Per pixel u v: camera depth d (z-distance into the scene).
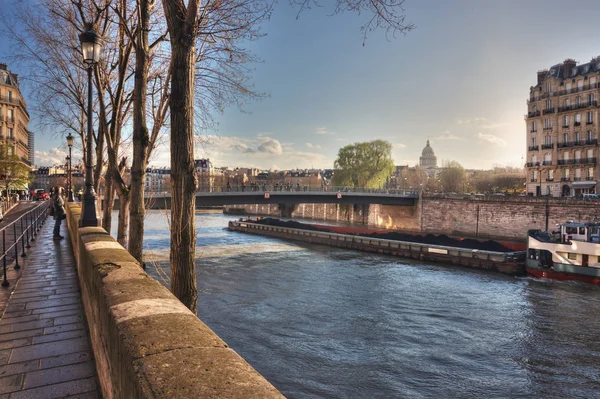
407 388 11.32
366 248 36.25
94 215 8.26
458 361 13.05
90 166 8.37
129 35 7.05
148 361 1.62
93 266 3.96
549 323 16.69
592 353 13.74
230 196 43.56
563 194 57.78
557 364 12.91
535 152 61.88
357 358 13.15
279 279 24.20
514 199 44.84
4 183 41.75
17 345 4.79
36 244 12.72
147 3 6.87
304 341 14.44
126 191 9.37
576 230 24.64
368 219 67.50
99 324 3.42
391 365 12.68
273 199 46.56
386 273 26.53
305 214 87.69
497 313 18.00
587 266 23.66
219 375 1.49
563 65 58.91
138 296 2.70
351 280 24.25
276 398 1.31
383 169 73.12
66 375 4.05
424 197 55.00
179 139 3.90
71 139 17.66
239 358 1.70
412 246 32.75
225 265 28.55
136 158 7.25
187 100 3.90
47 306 6.28
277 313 17.48
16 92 59.03
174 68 3.87
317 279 24.39
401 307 18.70
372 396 10.90
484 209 47.81
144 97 7.18
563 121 57.75
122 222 9.74
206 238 45.38
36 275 8.37
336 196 50.47
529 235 26.73
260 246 39.00
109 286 3.03
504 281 24.47
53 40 10.21
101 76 10.93
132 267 3.78
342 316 17.25
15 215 23.30
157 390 1.36
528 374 12.23
